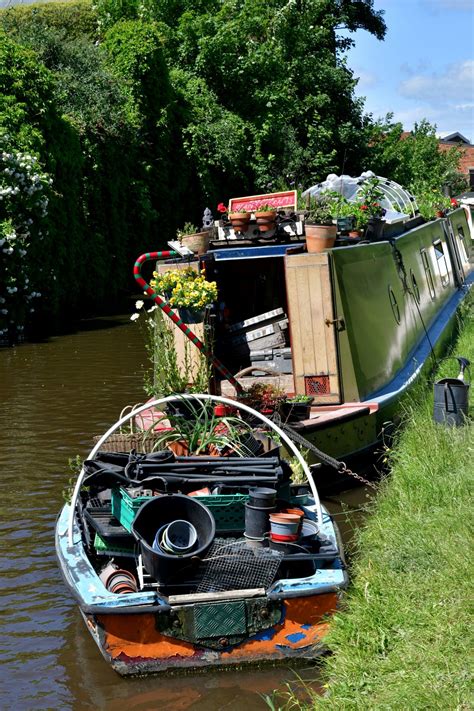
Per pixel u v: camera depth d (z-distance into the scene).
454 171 51.47
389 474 9.09
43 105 22.78
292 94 36.81
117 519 6.54
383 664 5.17
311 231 9.90
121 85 29.16
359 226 12.38
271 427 7.70
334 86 37.50
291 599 5.71
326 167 35.66
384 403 10.08
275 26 36.75
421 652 5.18
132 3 35.59
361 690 5.00
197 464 6.50
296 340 9.72
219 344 11.09
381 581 6.18
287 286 9.70
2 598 6.99
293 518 5.98
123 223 27.98
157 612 5.56
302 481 7.98
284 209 10.92
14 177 20.80
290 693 5.40
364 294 10.71
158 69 30.56
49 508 8.97
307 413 8.96
